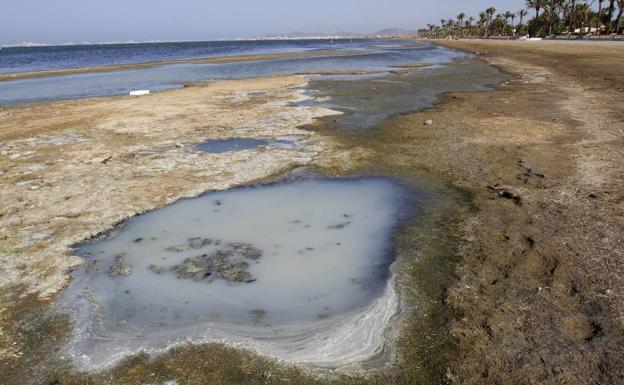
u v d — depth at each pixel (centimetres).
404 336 479
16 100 2294
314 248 690
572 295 521
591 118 1423
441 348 456
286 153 1151
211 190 916
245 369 441
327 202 854
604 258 592
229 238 723
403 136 1296
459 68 3512
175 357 461
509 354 438
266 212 816
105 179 977
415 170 1006
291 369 439
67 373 441
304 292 579
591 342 446
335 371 435
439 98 1994
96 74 3753
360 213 804
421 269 610
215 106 1872
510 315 495
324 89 2358
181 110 1788
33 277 609
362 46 10962
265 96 2136
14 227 751
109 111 1800
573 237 653
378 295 562
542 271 575
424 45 9844
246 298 568
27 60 7231
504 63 3750
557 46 5138
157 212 816
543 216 729
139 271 630
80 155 1159
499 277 571
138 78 3331
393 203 839
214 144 1255
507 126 1358
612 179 871
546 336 459
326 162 1074
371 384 418
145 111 1778
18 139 1345
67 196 883
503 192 841
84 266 642
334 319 521
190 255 673
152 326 514
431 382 415
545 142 1162
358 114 1641
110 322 521
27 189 920
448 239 687
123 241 714
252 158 1115
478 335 468
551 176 905
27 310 540
